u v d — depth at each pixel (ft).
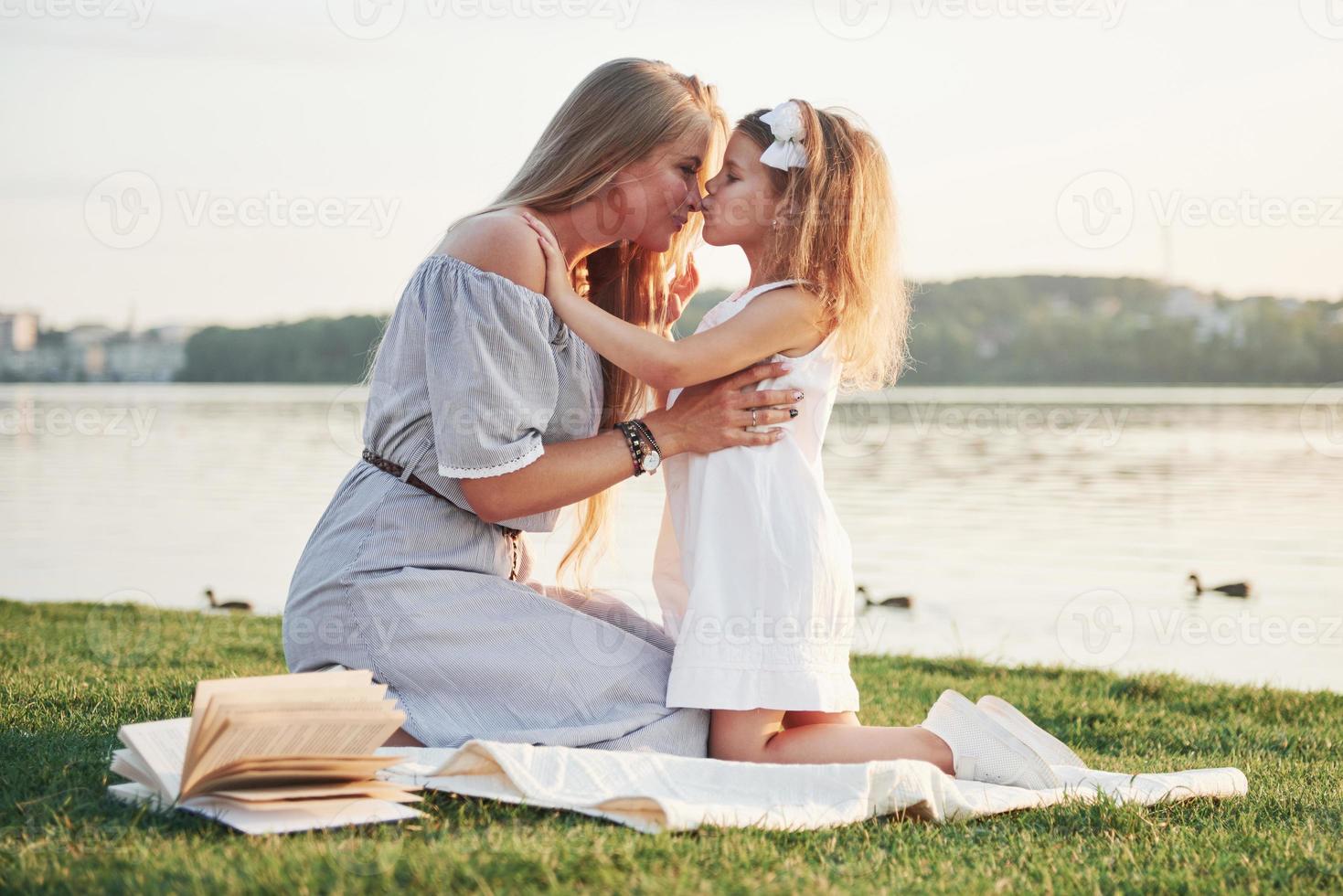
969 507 42.93
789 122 9.07
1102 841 7.59
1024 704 14.11
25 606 21.42
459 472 8.28
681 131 9.22
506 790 7.49
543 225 8.94
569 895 5.92
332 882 5.88
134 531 35.68
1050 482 50.78
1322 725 13.21
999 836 7.61
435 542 8.55
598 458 8.50
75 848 6.49
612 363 9.57
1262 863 7.26
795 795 7.72
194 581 27.61
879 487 50.11
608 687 8.43
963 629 23.35
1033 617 24.53
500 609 8.43
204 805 7.04
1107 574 29.40
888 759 8.39
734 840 6.87
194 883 5.86
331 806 7.03
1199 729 12.83
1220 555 31.81
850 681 8.77
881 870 6.73
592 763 7.69
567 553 10.39
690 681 8.40
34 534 35.06
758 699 8.39
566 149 9.17
